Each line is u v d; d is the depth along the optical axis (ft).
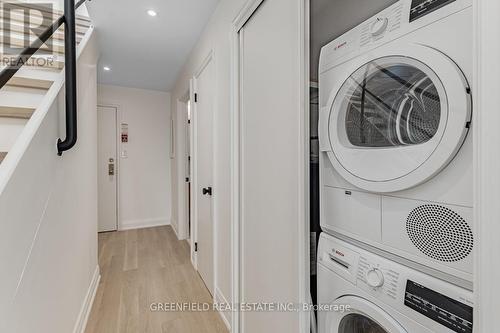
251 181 4.68
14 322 2.67
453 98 1.81
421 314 2.05
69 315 4.74
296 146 3.28
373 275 2.45
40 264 3.37
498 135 1.41
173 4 6.24
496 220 1.42
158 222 13.92
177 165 12.09
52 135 3.80
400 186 2.20
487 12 1.46
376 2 3.41
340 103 2.94
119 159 12.91
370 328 2.74
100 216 12.53
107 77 11.53
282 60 3.61
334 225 3.08
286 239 3.54
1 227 2.42
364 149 2.59
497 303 1.41
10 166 2.69
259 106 4.33
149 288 7.34
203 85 7.67
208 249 7.22
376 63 2.47
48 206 3.66
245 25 4.85
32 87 4.94
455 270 1.85
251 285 4.71
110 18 6.84
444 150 1.87
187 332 5.54
